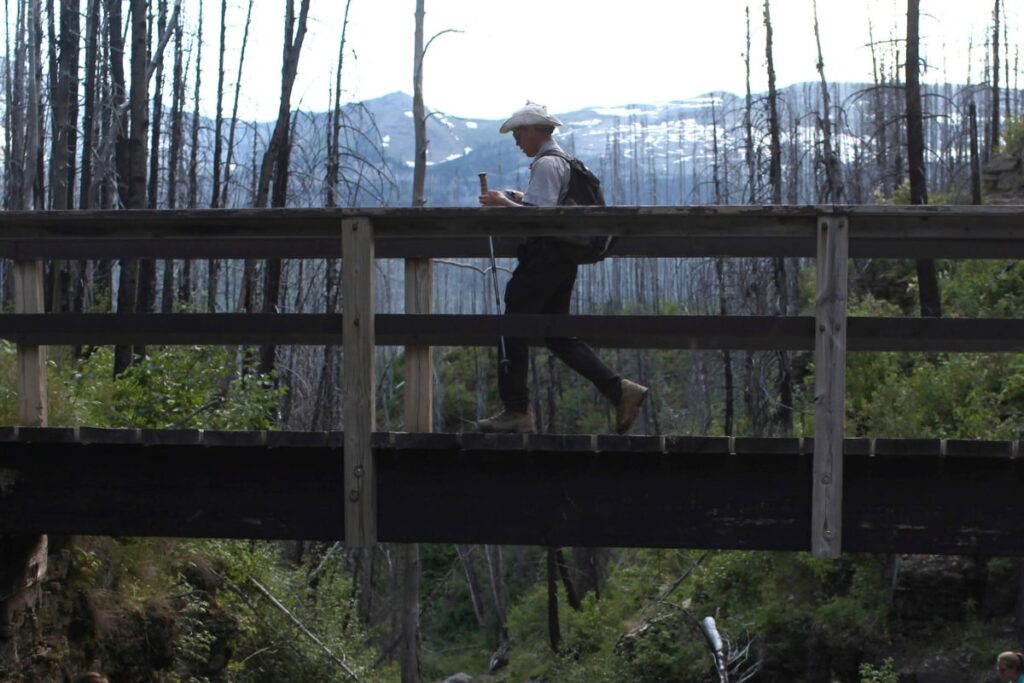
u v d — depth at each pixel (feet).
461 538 16.66
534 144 17.74
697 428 87.10
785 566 50.75
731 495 16.35
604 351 111.86
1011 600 39.47
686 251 18.69
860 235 15.60
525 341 17.40
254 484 17.20
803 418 56.85
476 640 89.25
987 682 37.32
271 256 19.48
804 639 45.96
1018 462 15.90
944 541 15.97
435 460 16.74
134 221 16.65
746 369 72.79
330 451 17.03
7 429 17.15
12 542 19.62
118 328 17.30
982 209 15.03
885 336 15.97
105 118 61.87
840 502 15.48
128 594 26.40
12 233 16.90
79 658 22.48
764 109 68.95
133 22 47.70
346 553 67.51
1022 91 118.01
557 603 68.64
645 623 57.16
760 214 15.44
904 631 41.65
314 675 40.52
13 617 19.69
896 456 16.02
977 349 15.81
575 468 16.62
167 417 35.70
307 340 16.96
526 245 17.43
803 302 70.03
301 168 67.10
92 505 17.51
